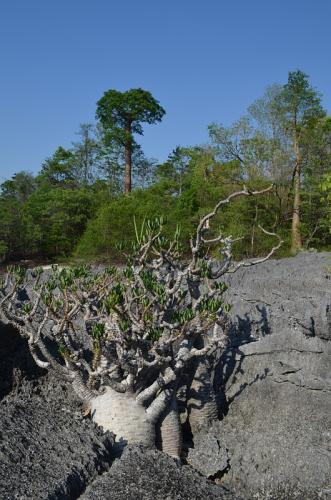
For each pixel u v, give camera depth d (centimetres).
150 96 5294
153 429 882
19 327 935
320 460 792
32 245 3556
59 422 847
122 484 701
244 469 829
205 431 942
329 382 930
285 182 3078
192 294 1033
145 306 899
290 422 899
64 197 3784
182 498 687
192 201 2983
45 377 1023
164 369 912
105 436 833
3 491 662
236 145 3158
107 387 894
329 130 3052
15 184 6353
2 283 1086
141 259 1016
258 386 982
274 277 1363
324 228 2897
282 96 3083
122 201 3322
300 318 1092
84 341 1105
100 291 991
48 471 719
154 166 6241
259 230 2658
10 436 767
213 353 1064
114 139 5259
